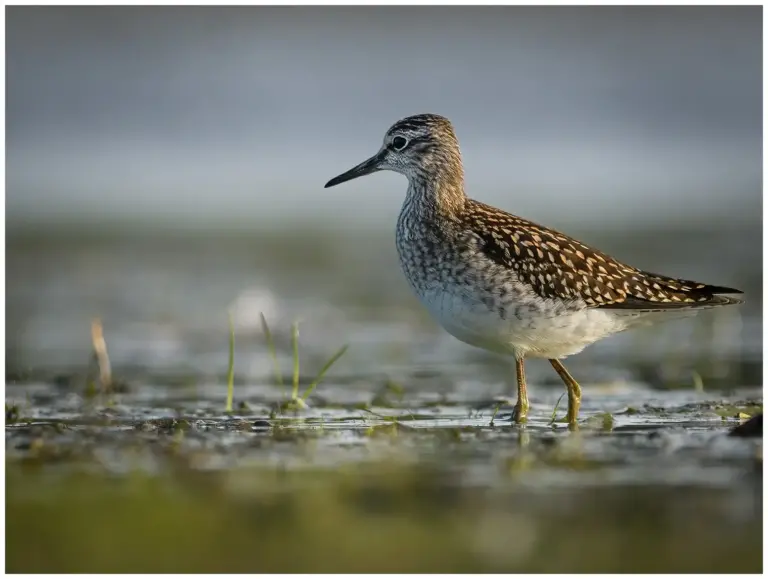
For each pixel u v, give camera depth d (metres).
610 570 7.93
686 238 25.97
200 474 9.96
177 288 22.53
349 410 13.12
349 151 37.06
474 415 12.83
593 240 25.69
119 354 17.17
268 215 30.14
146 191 32.66
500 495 9.33
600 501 9.16
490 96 39.88
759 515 8.83
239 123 38.44
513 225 12.84
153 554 8.18
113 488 9.58
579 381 15.07
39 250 26.30
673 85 39.84
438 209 13.21
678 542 8.34
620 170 34.84
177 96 38.44
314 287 22.64
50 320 19.73
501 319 12.45
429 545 8.30
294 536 8.48
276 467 10.16
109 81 38.12
